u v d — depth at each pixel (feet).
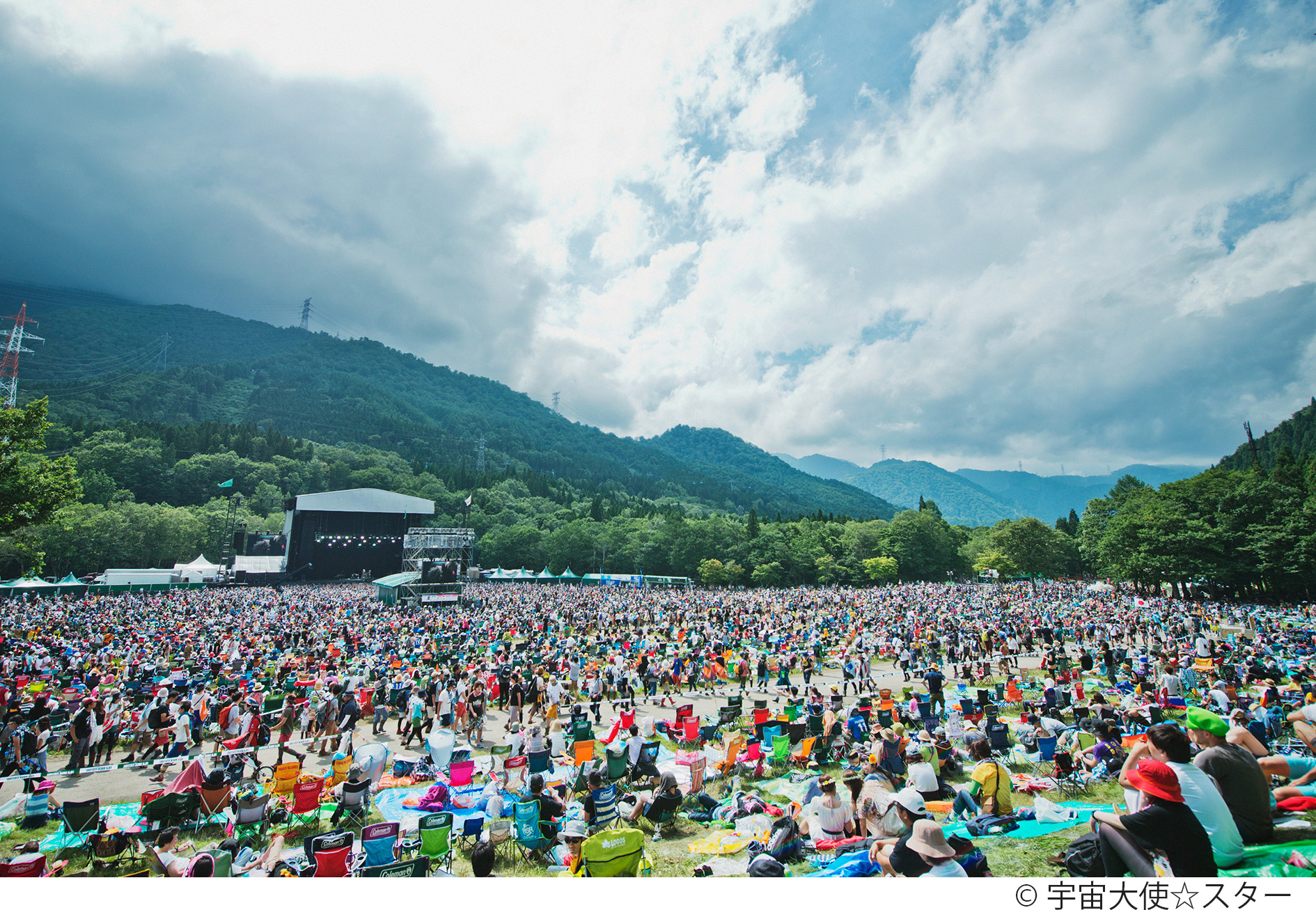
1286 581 191.93
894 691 86.94
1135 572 221.46
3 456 91.45
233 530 419.74
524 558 435.94
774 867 25.96
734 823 37.11
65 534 324.80
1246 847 20.31
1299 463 262.47
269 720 65.82
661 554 400.88
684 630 132.36
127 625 141.59
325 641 120.88
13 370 424.46
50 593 254.47
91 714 53.26
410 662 100.63
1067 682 73.10
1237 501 206.90
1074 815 33.12
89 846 35.47
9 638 113.09
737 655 106.11
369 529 374.43
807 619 157.48
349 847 29.43
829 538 413.80
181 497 497.46
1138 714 48.73
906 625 138.92
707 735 58.13
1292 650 93.25
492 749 60.08
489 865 26.17
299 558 354.74
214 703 67.10
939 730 55.16
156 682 76.38
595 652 111.04
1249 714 50.37
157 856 26.84
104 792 47.60
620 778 45.88
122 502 421.18
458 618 162.81
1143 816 18.11
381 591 252.21
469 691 68.64
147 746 56.49
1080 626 134.72
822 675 100.27
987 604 191.52
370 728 68.85
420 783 48.65
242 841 35.76
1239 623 142.72
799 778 47.01
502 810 39.22
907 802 22.36
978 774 33.12
